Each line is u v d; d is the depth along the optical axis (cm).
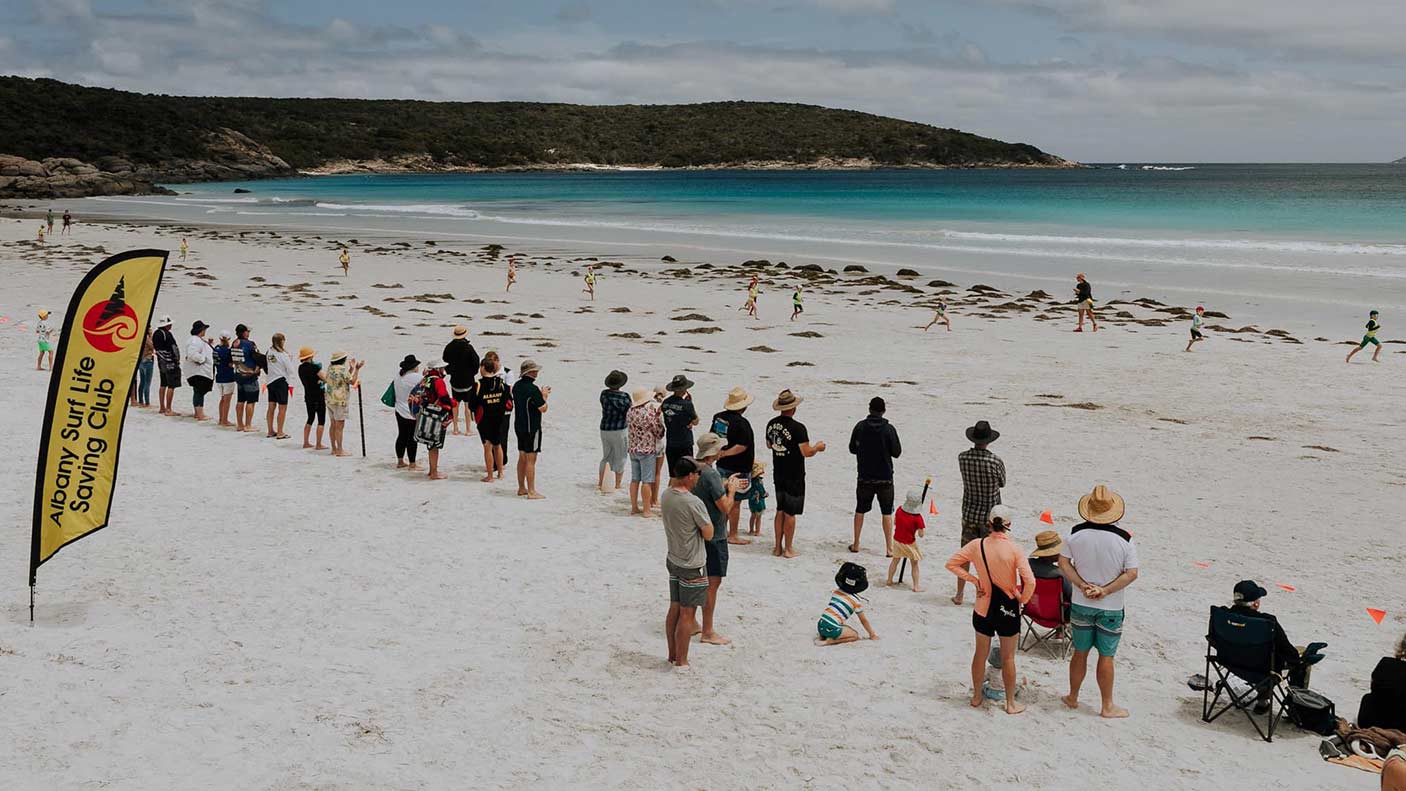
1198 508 1399
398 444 1492
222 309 3250
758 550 1197
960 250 5553
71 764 675
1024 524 1305
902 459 1652
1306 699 768
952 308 3625
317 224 7925
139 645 871
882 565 1151
